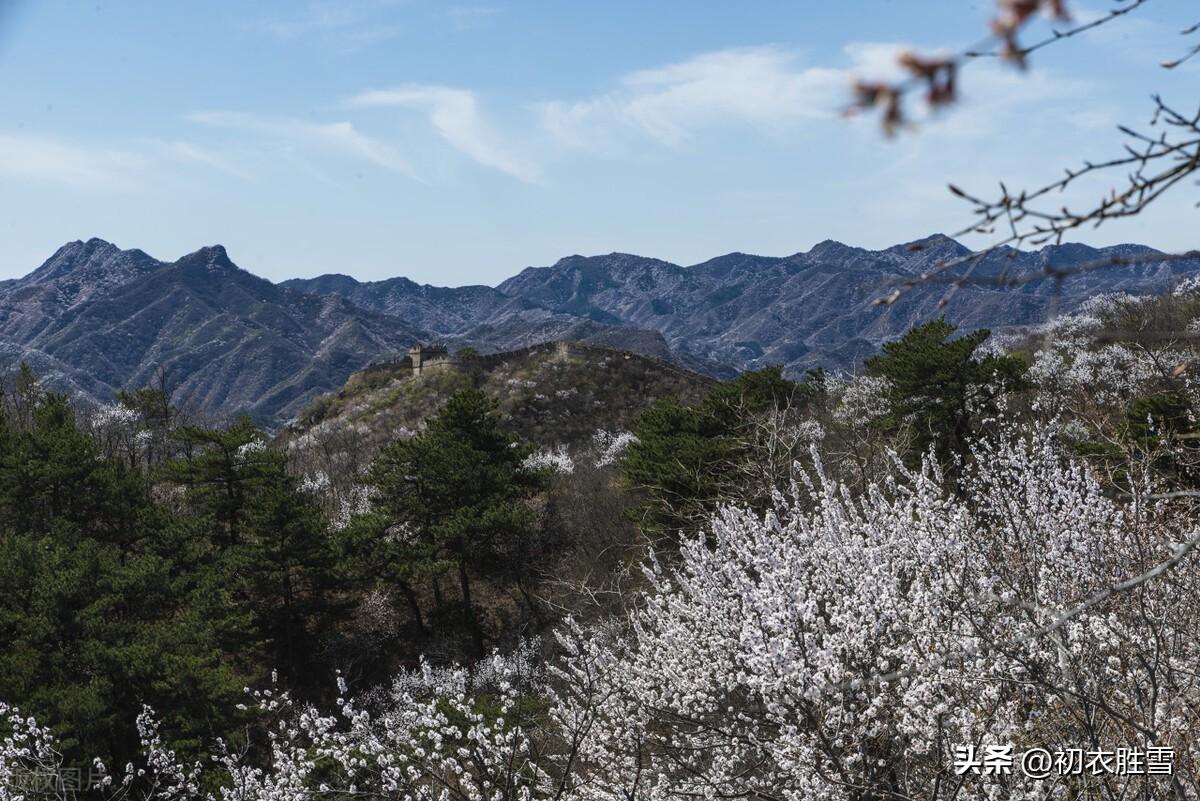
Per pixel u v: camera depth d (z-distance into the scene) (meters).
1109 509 8.12
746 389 31.25
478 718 9.25
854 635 7.36
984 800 6.44
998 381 22.45
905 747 7.47
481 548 36.06
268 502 34.00
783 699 7.32
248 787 12.18
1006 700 6.83
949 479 14.96
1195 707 5.93
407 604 38.53
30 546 25.98
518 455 39.72
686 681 10.31
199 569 32.41
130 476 35.53
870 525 9.20
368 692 31.77
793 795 7.57
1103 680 6.35
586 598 25.22
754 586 7.96
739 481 22.16
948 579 7.27
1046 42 1.47
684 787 8.87
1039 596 7.15
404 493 37.97
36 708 21.00
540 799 9.14
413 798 8.91
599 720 10.72
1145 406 11.42
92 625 23.58
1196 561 6.79
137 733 21.80
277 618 35.00
